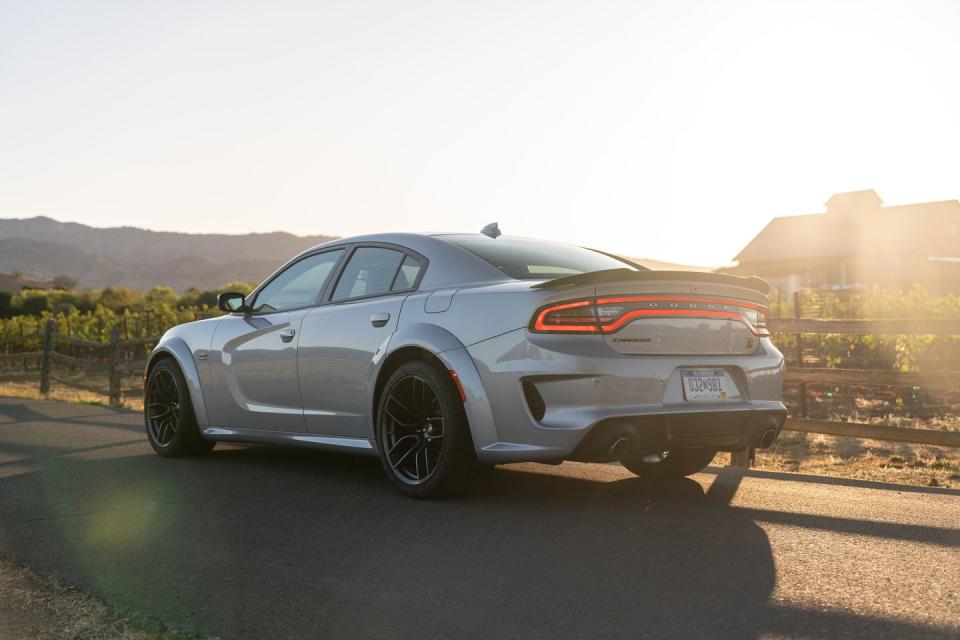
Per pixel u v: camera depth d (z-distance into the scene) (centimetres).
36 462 536
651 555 303
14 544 326
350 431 439
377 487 435
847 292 3384
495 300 375
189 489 436
